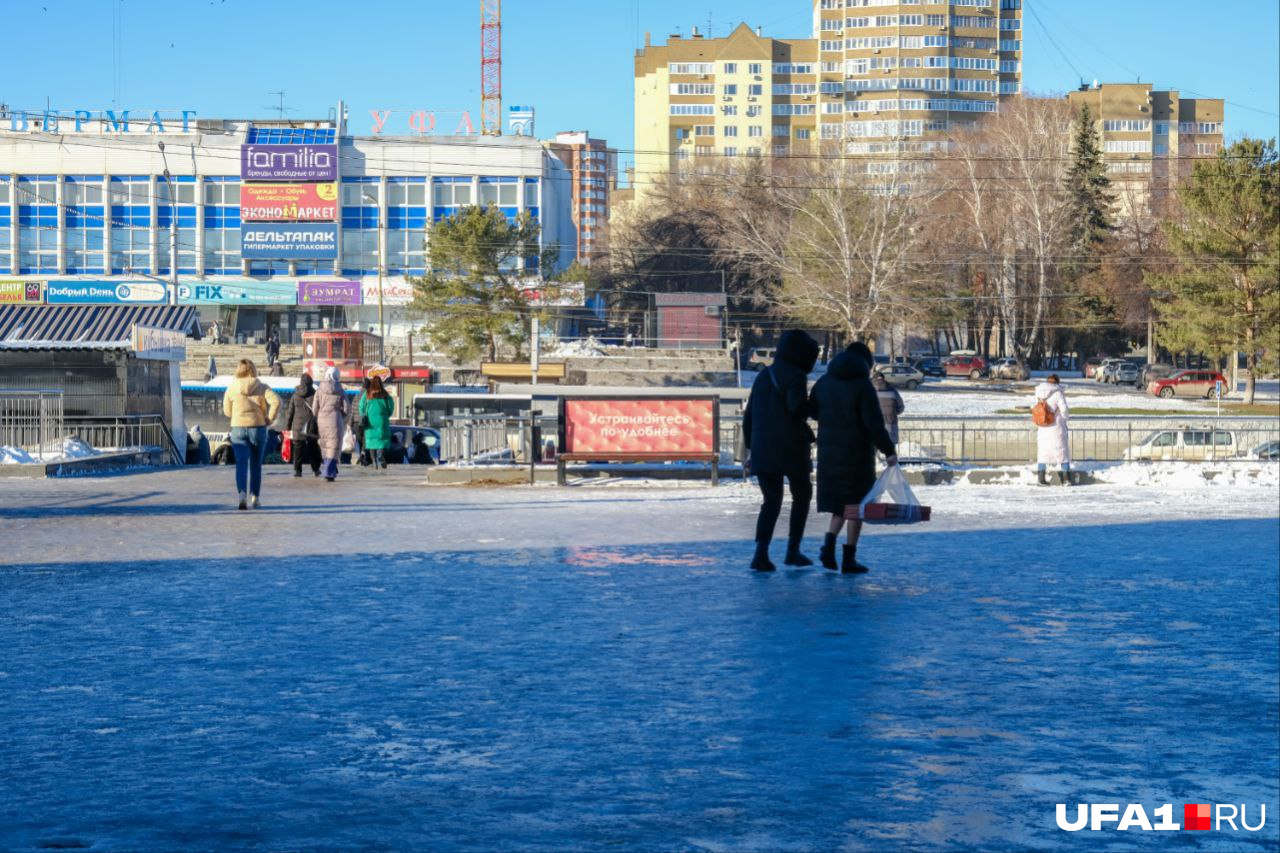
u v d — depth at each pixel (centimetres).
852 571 1127
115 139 9600
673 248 10612
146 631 827
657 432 2352
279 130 9675
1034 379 9612
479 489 2211
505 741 552
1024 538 1430
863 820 439
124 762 516
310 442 2541
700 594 995
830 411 1130
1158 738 570
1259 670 723
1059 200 9744
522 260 7681
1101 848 412
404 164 9675
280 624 855
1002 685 677
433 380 6425
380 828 427
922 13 18412
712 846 409
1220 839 424
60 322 3359
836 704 628
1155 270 9838
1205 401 7944
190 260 9656
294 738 556
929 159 9688
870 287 8331
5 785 481
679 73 19150
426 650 764
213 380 5969
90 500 1944
